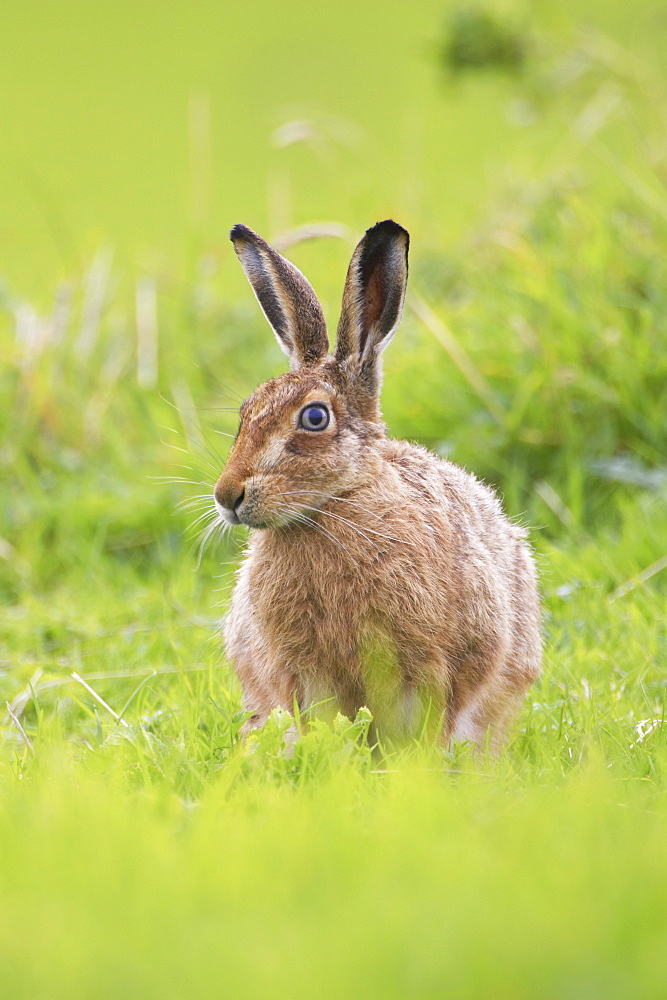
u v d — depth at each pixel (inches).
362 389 324.5
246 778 273.4
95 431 566.9
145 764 280.5
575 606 406.6
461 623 309.0
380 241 323.3
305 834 222.1
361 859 209.2
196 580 478.9
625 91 616.1
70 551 513.7
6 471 554.3
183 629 427.8
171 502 520.7
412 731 310.7
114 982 172.2
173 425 550.9
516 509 478.6
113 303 641.6
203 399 571.5
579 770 280.4
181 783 275.3
